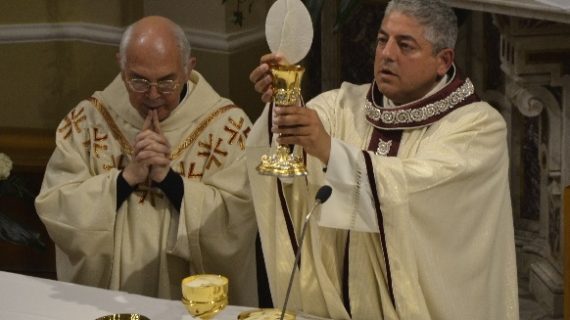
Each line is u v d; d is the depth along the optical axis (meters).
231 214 9.05
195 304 6.34
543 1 9.30
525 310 11.62
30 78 13.02
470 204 7.43
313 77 13.95
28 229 10.84
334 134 7.91
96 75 12.99
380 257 7.41
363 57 13.54
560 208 11.39
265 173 6.50
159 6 13.12
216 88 13.23
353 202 7.08
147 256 9.06
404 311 7.26
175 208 9.02
